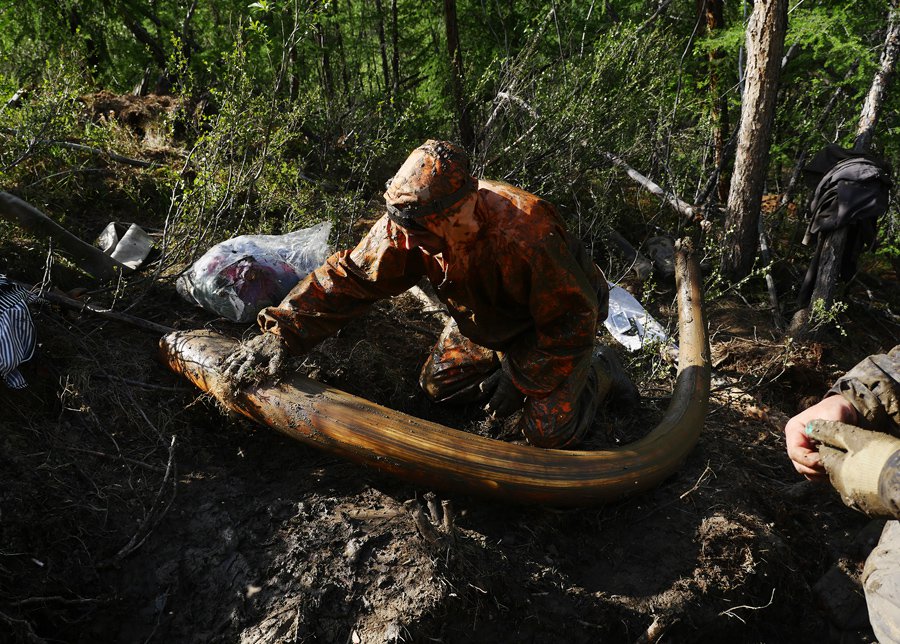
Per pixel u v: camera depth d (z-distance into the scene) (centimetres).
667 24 778
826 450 171
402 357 396
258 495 303
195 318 384
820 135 716
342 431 290
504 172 595
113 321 359
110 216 469
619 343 475
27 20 644
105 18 677
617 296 514
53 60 591
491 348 322
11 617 242
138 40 685
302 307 300
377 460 289
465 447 289
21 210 374
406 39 919
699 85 744
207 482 305
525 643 276
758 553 318
